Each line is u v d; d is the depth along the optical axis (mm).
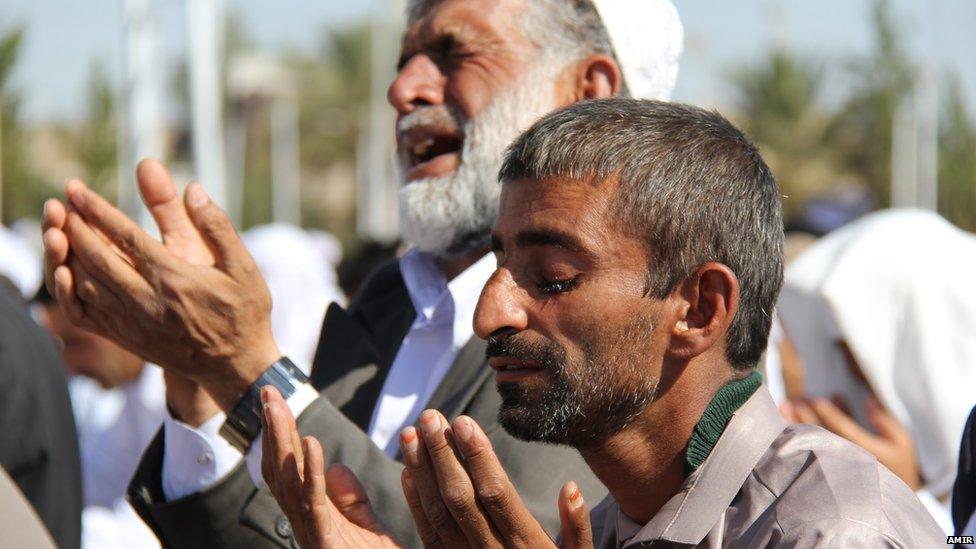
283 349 7270
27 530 1550
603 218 1682
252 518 2266
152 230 9039
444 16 2695
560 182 1703
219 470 2299
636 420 1694
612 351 1678
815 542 1479
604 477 1747
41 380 2912
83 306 2186
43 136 27156
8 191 21859
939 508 3094
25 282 6629
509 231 1732
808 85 29094
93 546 4086
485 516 1618
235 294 2152
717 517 1610
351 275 6418
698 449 1685
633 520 1769
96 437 5113
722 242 1697
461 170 2629
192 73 9406
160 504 2338
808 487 1563
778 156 28969
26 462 2818
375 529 1828
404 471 1694
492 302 1706
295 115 40000
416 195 2660
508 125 2623
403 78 2691
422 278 2738
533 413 1696
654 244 1682
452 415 2354
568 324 1685
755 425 1686
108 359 5039
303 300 7531
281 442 1743
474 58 2660
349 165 41281
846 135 29016
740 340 1718
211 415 2314
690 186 1695
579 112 1763
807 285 3486
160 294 2123
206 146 9438
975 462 2189
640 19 2744
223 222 2154
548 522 2172
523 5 2686
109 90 26062
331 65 39500
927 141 24875
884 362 3330
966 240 3508
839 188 28734
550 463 2217
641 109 1767
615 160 1694
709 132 1756
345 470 1880
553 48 2680
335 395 2650
